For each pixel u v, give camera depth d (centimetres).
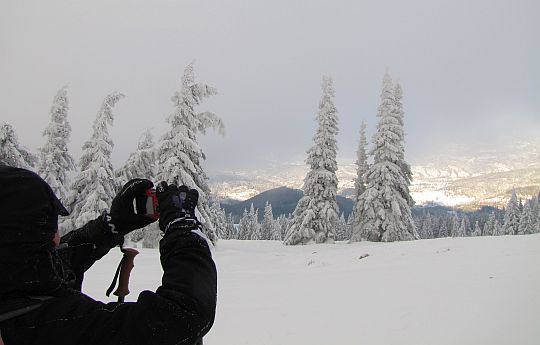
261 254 2136
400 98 3706
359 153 4481
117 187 2705
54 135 2697
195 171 2552
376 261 1435
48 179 2638
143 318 106
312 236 3247
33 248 106
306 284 1045
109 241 148
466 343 461
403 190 3403
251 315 704
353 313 666
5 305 102
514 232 7106
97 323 104
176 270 118
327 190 3306
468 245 1512
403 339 505
